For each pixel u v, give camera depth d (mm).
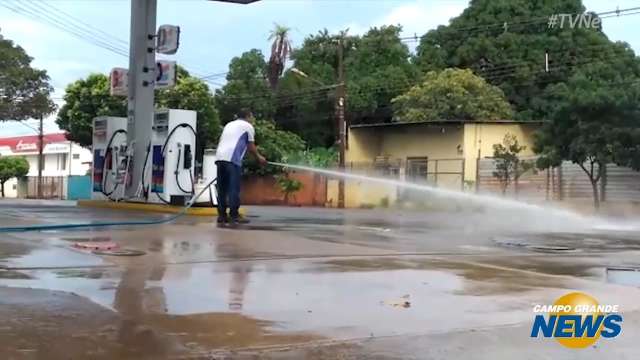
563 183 27891
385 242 8805
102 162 15602
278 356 3688
